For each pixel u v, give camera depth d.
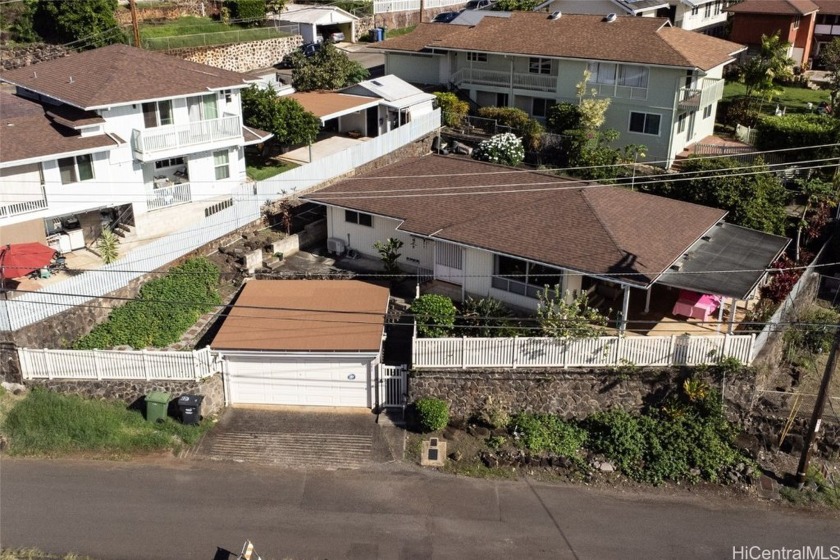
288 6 68.06
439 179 35.47
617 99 44.16
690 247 29.59
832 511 24.14
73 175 31.98
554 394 26.62
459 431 26.61
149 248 30.52
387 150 42.88
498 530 22.86
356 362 27.03
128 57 36.03
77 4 48.97
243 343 27.03
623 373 26.22
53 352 26.53
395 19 73.56
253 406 27.81
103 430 26.00
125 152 33.47
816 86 58.44
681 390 26.44
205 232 33.09
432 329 27.78
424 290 31.94
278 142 41.31
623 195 32.62
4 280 28.38
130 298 28.84
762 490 24.69
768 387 27.92
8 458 25.23
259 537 22.30
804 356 29.75
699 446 25.55
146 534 22.28
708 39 46.53
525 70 48.16
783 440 26.09
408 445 26.06
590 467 25.33
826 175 39.03
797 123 41.06
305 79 49.59
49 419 26.03
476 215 31.45
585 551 22.16
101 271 28.75
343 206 33.75
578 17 48.28
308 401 27.86
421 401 26.38
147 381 26.80
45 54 48.19
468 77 50.16
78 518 22.81
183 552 21.67
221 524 22.77
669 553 22.19
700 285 27.20
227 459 25.53
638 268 26.72
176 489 24.14
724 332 27.91
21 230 30.80
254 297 30.19
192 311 30.19
